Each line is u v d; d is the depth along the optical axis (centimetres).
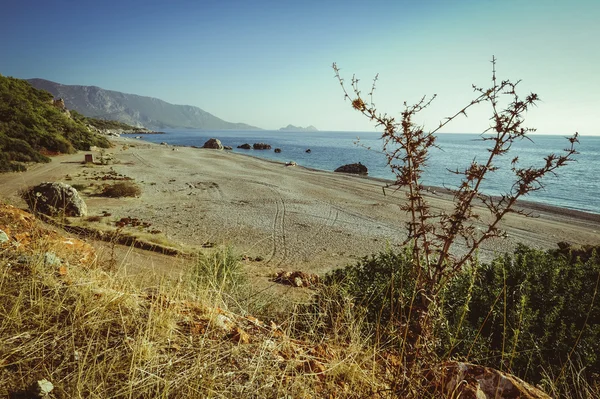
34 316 180
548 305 393
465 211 184
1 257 246
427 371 187
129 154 5131
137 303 217
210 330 208
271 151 9356
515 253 560
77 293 210
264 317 357
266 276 929
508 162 6538
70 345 169
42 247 299
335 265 1373
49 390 141
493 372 189
